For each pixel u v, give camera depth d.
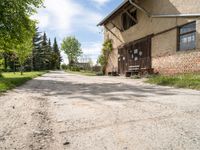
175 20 15.98
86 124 4.30
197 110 5.16
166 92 8.39
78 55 101.75
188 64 14.81
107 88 10.29
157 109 5.35
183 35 15.47
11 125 4.29
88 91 9.31
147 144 3.24
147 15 18.77
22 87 12.16
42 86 12.53
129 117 4.71
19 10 17.03
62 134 3.77
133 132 3.76
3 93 9.28
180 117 4.59
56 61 109.75
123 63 25.09
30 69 66.25
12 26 17.09
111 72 26.25
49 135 3.74
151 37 19.09
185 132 3.69
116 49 27.09
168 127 3.96
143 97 7.25
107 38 29.72
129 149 3.10
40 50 76.81
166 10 16.95
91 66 58.09
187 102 6.17
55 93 9.05
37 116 4.96
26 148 3.21
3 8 16.12
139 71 19.75
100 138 3.54
